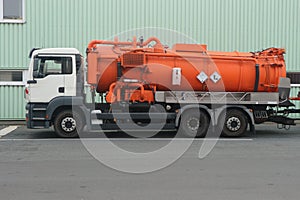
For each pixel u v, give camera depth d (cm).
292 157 823
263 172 683
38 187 582
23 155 828
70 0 1590
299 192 562
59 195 543
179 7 1634
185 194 551
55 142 1015
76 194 548
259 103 1171
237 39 1669
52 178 635
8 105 1574
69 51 1094
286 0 1689
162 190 571
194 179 634
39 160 775
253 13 1672
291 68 1700
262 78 1186
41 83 1078
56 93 1084
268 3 1680
